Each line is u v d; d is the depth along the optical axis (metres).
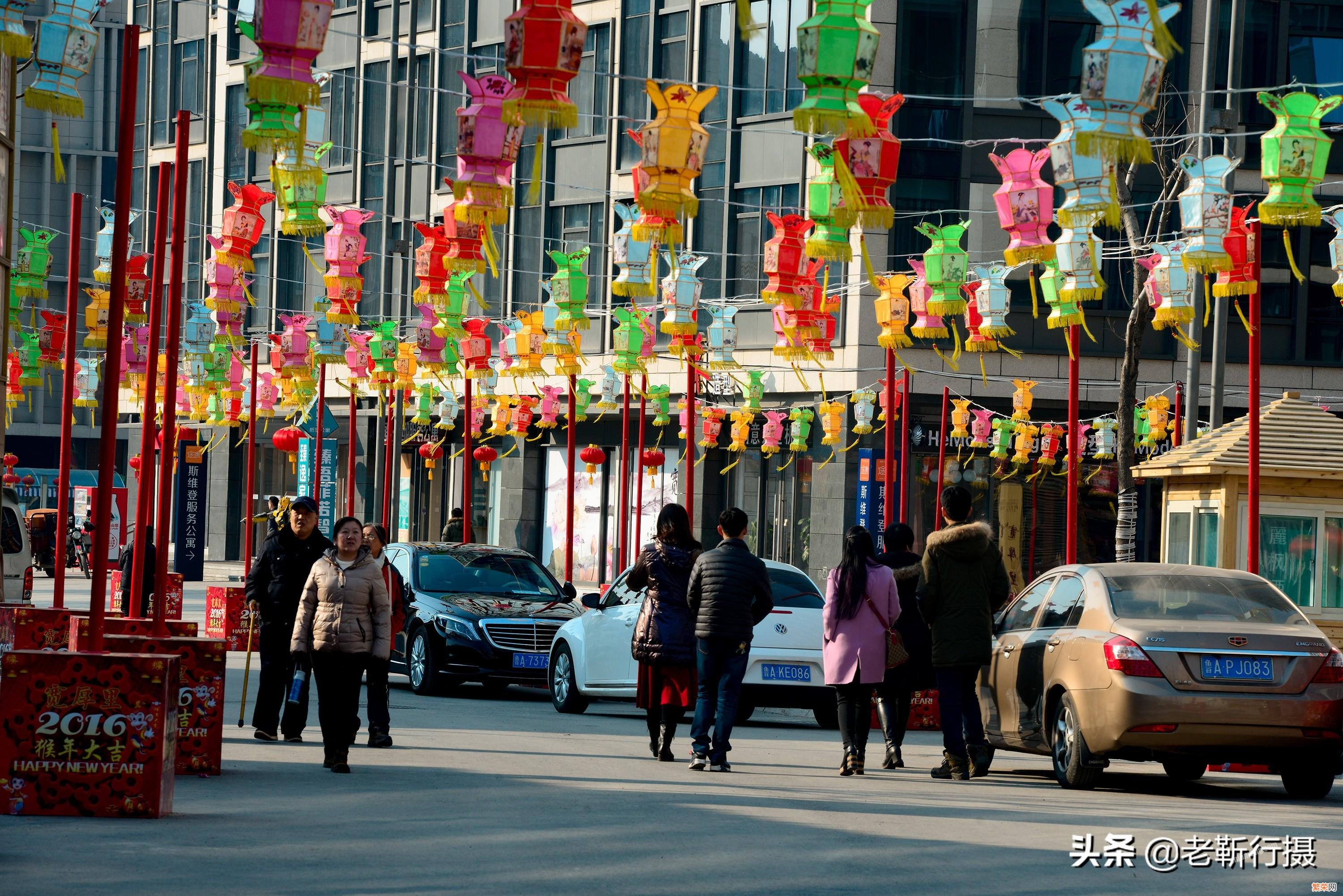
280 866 18.05
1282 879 19.20
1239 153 80.19
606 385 74.19
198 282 117.56
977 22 81.06
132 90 22.27
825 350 36.12
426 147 103.75
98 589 22.09
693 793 25.64
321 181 26.20
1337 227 32.66
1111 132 19.83
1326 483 40.84
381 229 106.06
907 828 22.23
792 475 85.19
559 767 29.06
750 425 77.00
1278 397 82.31
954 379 80.44
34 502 117.88
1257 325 37.69
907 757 33.97
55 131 20.33
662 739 31.28
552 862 18.77
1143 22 19.80
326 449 103.44
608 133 93.69
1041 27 81.38
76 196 42.75
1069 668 27.78
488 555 50.50
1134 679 26.34
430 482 106.19
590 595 42.72
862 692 29.69
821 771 30.41
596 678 42.12
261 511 118.81
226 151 115.88
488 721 39.09
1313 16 81.69
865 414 70.31
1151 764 35.19
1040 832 22.27
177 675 22.28
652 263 34.47
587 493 95.94
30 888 16.38
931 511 80.62
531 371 51.38
